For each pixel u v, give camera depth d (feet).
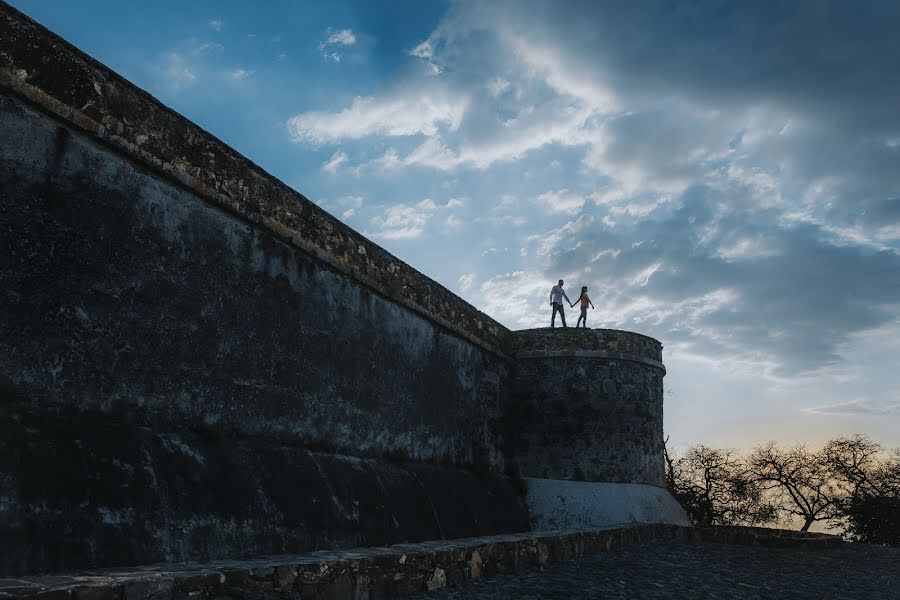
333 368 36.68
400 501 38.81
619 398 58.49
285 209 34.01
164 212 27.61
